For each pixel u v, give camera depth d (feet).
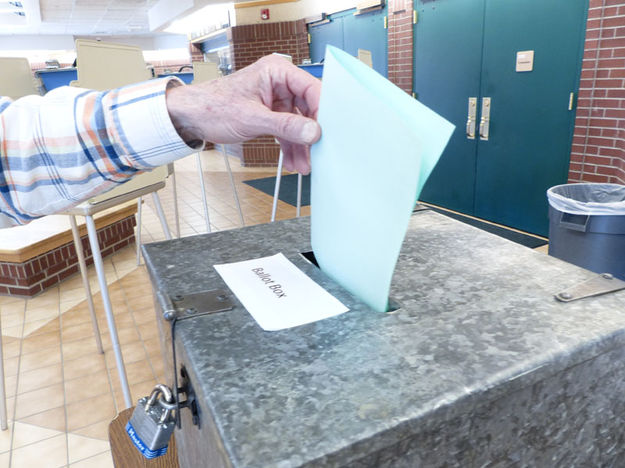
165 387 1.64
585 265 7.02
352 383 1.20
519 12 10.27
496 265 1.93
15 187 1.84
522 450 1.33
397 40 14.12
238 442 1.02
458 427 1.17
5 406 5.19
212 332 1.48
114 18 37.42
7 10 33.14
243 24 21.57
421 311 1.56
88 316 7.84
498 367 1.23
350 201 1.53
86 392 5.84
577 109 9.57
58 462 4.73
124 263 10.21
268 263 2.07
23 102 1.80
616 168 9.01
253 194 16.43
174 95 1.71
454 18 11.93
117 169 1.79
